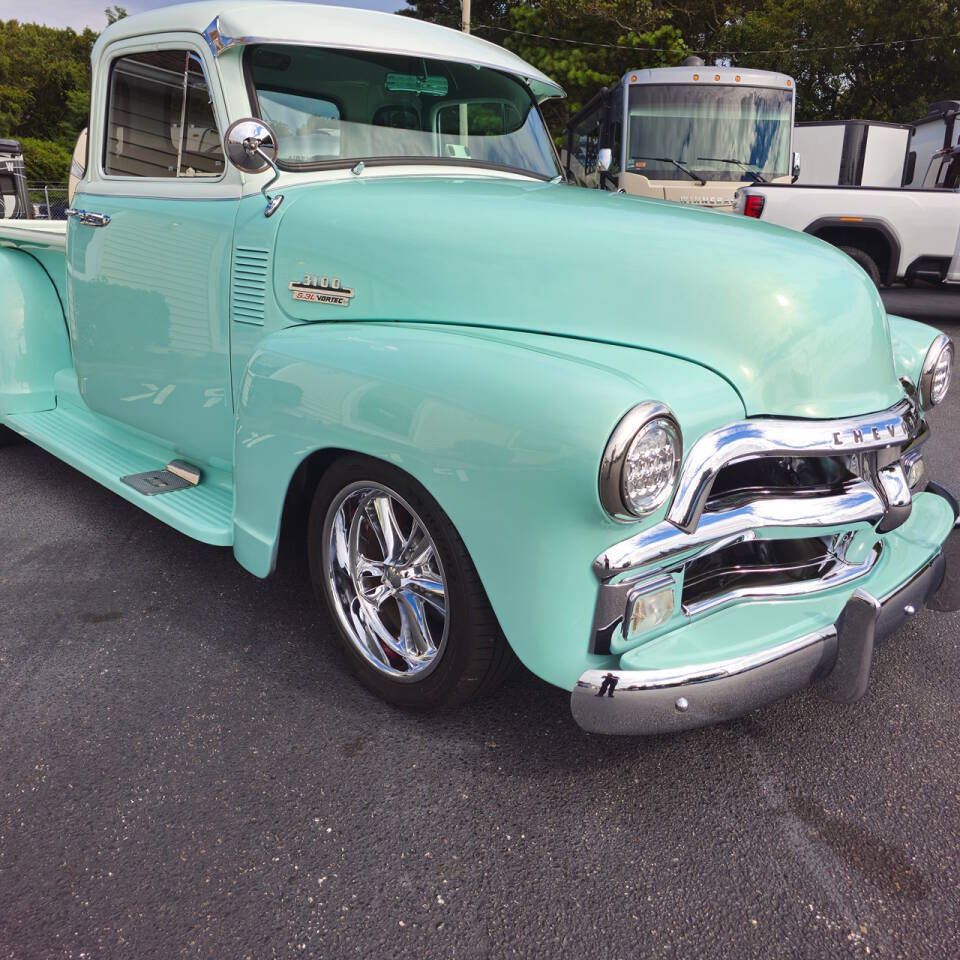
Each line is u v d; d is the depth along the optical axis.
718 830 1.97
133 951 1.64
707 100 10.08
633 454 1.69
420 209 2.40
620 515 1.73
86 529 3.59
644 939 1.69
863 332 2.19
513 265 2.22
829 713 2.41
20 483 4.14
